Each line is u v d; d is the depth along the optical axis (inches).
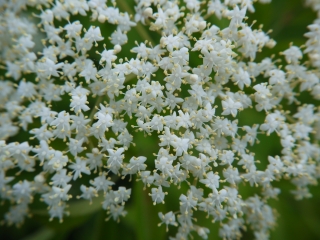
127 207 6.1
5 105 5.9
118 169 5.3
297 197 6.1
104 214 6.1
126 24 5.6
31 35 5.9
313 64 5.8
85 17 5.9
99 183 5.4
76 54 5.5
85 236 6.4
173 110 5.4
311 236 6.3
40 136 5.3
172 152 5.3
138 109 5.2
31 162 5.5
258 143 5.8
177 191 5.7
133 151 5.5
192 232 6.1
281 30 6.4
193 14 5.6
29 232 6.5
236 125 5.4
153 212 5.7
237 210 5.5
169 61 5.2
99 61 5.3
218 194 5.2
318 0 6.2
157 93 5.2
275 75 5.6
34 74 6.0
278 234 6.3
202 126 5.4
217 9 5.6
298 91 6.3
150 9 5.5
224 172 5.4
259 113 5.9
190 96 5.4
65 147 5.6
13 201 5.9
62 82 5.8
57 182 5.3
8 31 5.9
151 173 5.6
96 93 5.4
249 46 5.5
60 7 5.6
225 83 5.4
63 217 5.8
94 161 5.3
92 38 5.4
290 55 5.7
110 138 5.2
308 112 5.8
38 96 5.7
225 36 5.4
